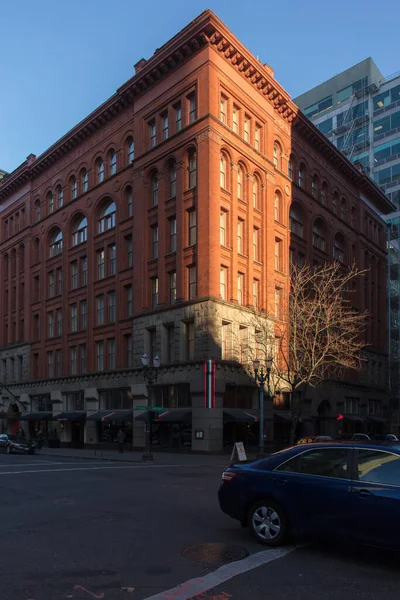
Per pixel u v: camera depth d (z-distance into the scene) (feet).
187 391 107.96
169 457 96.17
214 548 24.62
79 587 19.51
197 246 108.17
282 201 134.21
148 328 118.62
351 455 23.66
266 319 114.93
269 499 25.21
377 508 21.80
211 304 104.58
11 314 178.09
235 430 111.65
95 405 133.28
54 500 39.73
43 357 157.58
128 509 35.55
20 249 176.24
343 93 251.60
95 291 139.44
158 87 122.31
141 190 124.67
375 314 188.24
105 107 137.18
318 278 138.51
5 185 181.37
